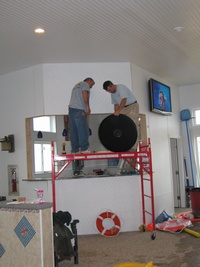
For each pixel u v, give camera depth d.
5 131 6.73
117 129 5.25
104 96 6.25
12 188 6.52
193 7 4.18
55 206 5.53
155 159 7.10
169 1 4.00
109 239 5.39
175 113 8.54
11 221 3.68
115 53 5.85
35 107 6.25
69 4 3.95
